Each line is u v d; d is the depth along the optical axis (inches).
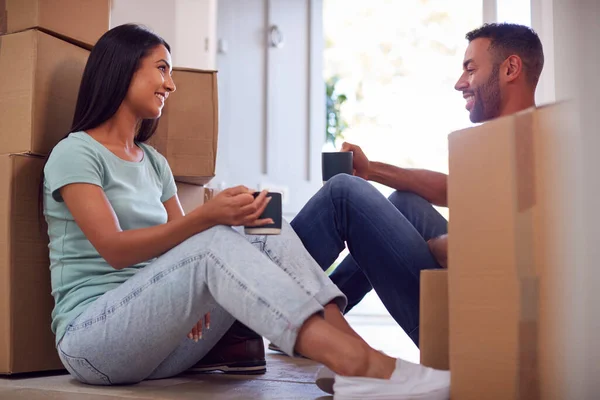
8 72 66.8
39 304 65.1
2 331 62.3
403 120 235.9
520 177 40.0
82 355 54.5
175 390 55.8
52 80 67.9
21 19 66.9
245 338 67.3
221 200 50.0
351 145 71.5
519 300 39.9
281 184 151.2
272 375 68.1
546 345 38.2
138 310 51.9
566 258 36.9
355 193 60.6
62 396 52.5
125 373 55.7
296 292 46.8
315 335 46.4
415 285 59.7
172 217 70.4
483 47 72.3
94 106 62.8
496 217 41.8
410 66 236.7
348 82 239.1
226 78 146.9
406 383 44.5
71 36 70.6
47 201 60.9
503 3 112.3
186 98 81.0
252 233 50.7
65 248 60.1
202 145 81.1
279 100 152.3
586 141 35.5
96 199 56.4
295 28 154.7
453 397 44.1
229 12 148.1
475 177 43.5
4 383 59.7
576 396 36.3
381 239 59.9
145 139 71.4
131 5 135.8
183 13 142.5
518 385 39.8
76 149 58.5
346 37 238.8
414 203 71.4
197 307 51.4
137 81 63.2
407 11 235.8
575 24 35.8
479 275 42.9
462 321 43.9
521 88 71.4
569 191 36.4
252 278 47.3
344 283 72.5
